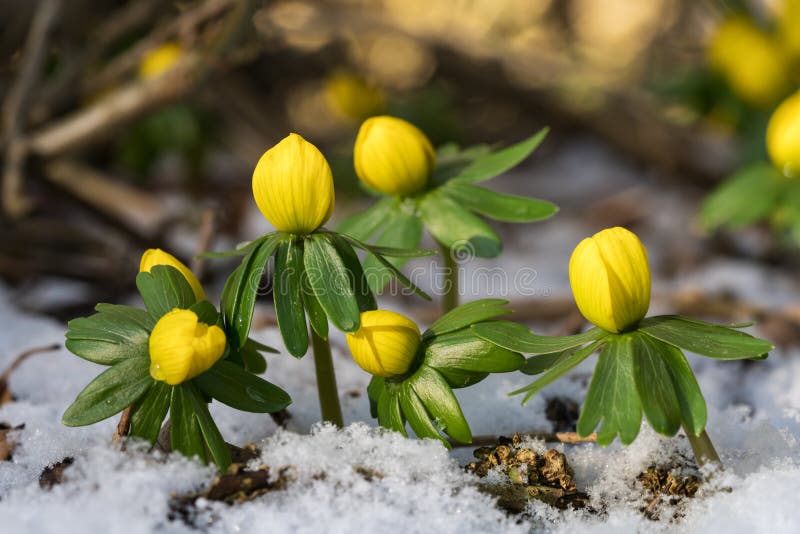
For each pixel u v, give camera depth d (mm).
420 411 560
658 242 1138
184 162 1319
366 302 566
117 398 550
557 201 1342
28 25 1086
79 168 952
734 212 737
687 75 1045
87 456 573
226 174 1350
